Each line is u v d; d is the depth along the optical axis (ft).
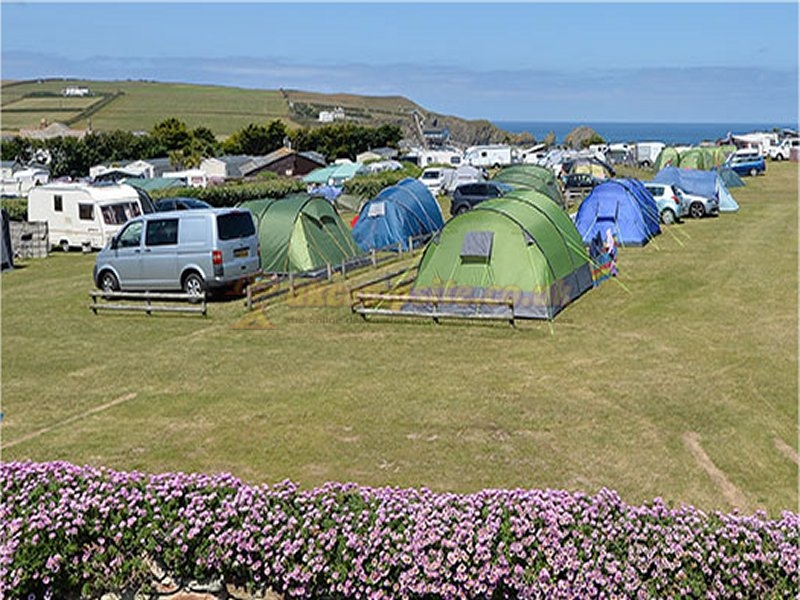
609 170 159.12
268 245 66.64
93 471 23.15
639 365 40.14
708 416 32.94
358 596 19.01
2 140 260.42
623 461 28.76
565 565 18.60
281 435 31.96
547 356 42.16
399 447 30.48
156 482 22.04
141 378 40.19
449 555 18.86
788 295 56.08
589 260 59.82
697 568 18.56
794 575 18.22
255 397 36.76
